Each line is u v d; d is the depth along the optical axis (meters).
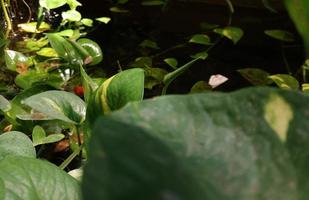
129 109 0.17
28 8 1.21
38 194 0.41
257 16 1.14
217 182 0.16
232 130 0.18
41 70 0.92
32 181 0.41
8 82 0.92
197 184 0.15
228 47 1.04
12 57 0.93
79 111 0.65
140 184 0.13
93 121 0.61
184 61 1.01
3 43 0.95
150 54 1.04
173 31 1.12
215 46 1.05
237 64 0.99
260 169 0.17
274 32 1.05
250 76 0.92
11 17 1.18
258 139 0.18
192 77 0.95
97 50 0.95
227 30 1.04
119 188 0.13
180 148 0.17
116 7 1.21
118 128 0.15
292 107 0.19
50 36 0.93
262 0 1.09
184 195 0.14
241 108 0.19
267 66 0.98
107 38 1.10
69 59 0.92
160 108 0.18
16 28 1.14
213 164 0.17
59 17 1.17
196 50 1.04
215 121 0.18
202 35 1.04
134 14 1.18
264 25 1.11
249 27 1.11
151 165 0.14
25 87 0.85
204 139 0.18
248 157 0.18
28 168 0.42
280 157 0.18
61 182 0.43
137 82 0.60
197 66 0.98
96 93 0.61
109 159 0.14
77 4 1.07
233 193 0.16
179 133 0.18
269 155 0.18
